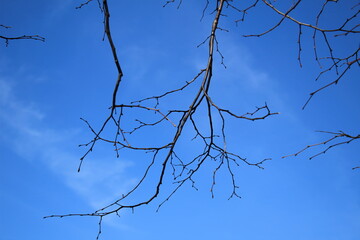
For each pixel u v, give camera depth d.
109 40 2.80
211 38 3.45
